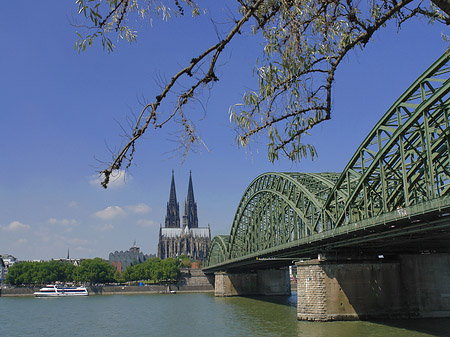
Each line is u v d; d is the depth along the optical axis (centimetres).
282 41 1034
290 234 7819
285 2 984
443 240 5412
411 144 4566
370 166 5053
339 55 1038
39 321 8375
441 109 4150
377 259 6059
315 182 7594
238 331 5903
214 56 902
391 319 5866
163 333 6281
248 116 1078
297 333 5159
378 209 5944
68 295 18400
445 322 5522
